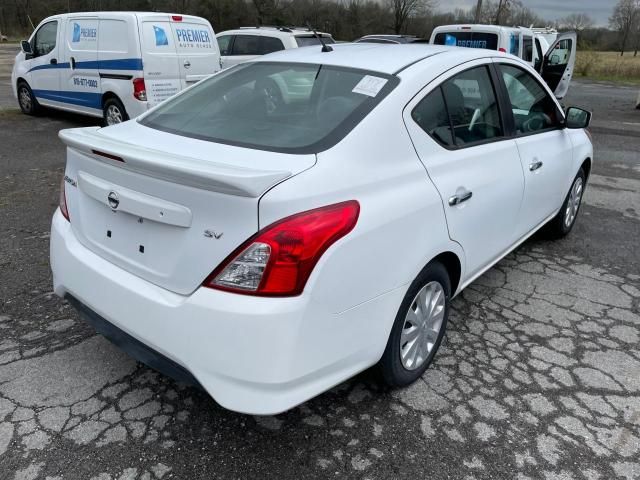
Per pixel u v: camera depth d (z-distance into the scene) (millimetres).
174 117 2828
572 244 4883
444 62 2908
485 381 2871
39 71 9953
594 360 3105
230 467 2260
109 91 8672
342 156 2232
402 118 2518
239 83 2971
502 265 4375
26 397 2611
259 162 2170
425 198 2498
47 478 2168
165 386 2730
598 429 2553
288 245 1935
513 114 3490
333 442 2416
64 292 2664
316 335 2053
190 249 2041
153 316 2135
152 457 2295
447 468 2295
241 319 1934
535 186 3738
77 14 8945
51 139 8594
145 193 2143
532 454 2385
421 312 2703
